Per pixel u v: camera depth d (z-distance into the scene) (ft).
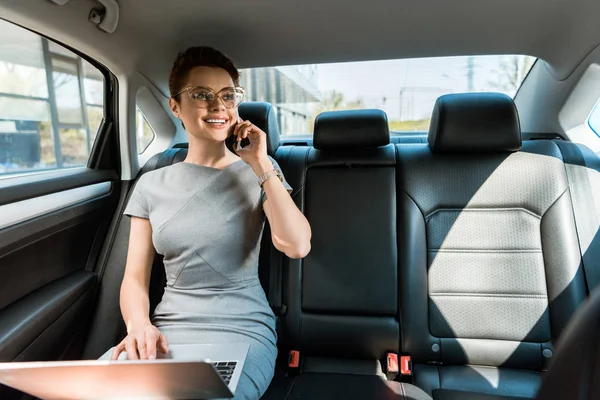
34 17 3.29
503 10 4.04
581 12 3.98
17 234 3.36
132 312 3.45
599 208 4.32
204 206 3.59
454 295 4.33
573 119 5.23
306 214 4.75
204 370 1.99
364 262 4.53
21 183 3.51
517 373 4.10
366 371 4.32
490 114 4.43
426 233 4.49
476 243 4.36
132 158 5.16
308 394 3.67
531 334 4.16
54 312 3.73
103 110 4.85
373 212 4.62
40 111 4.66
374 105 5.91
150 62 4.85
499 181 4.43
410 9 4.01
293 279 4.61
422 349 4.32
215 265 3.54
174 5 3.84
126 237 4.82
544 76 5.23
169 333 3.41
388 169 4.75
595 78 4.68
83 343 4.40
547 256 4.24
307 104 6.05
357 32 4.50
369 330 4.42
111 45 4.22
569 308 4.08
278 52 5.01
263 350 3.43
